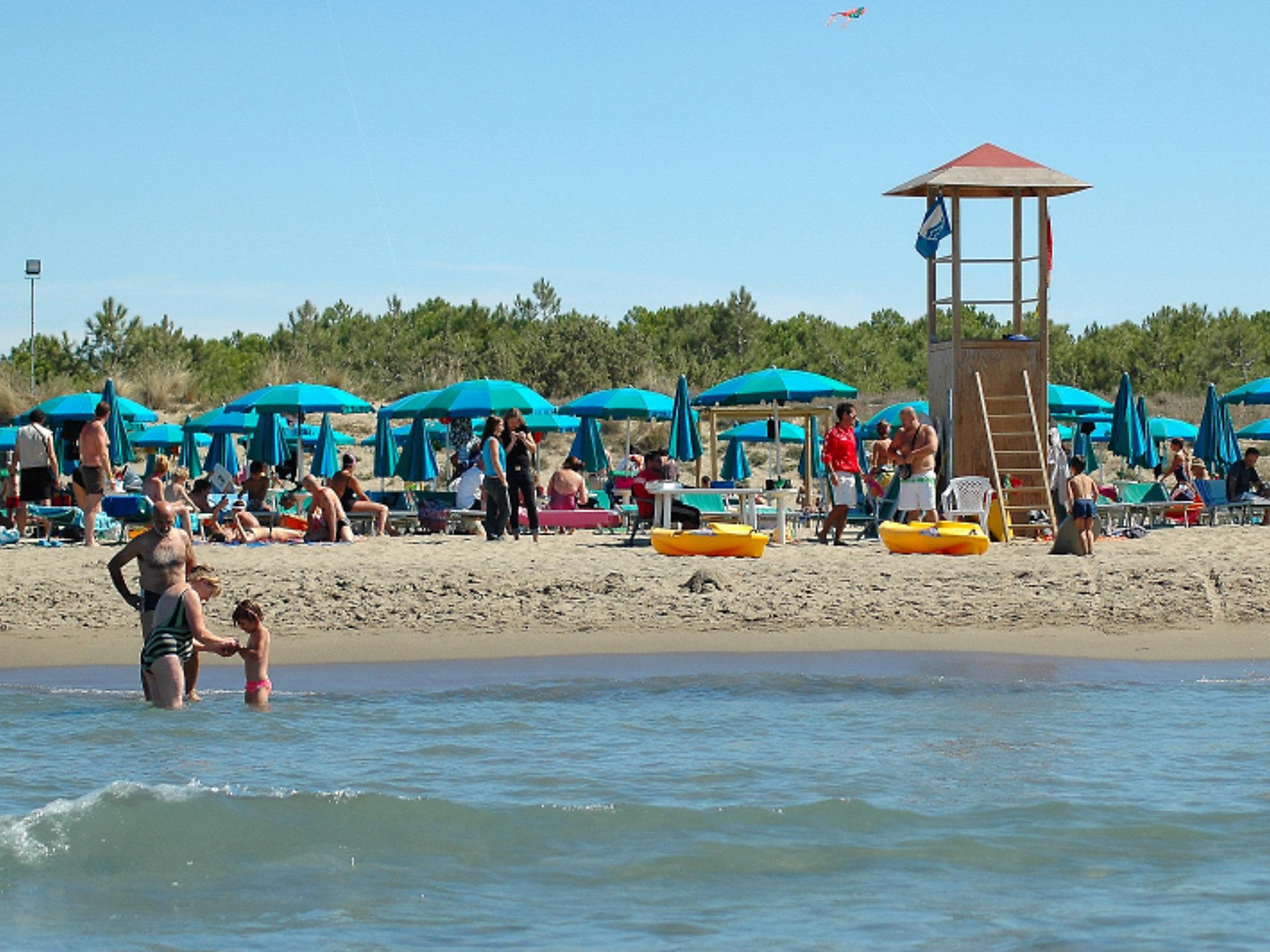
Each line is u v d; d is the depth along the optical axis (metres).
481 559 45.03
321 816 21.66
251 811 21.84
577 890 19.19
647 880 19.53
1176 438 77.25
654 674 31.67
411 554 46.88
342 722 27.62
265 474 60.78
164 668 28.59
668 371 123.94
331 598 38.81
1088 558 43.53
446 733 26.83
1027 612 37.19
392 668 32.59
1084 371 124.00
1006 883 19.19
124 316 123.00
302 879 19.62
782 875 19.62
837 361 128.75
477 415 62.91
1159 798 22.58
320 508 54.09
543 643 34.97
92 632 36.38
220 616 37.31
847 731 26.66
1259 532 55.69
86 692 30.31
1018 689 29.98
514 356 124.31
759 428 77.12
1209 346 123.00
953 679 30.91
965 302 56.22
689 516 52.34
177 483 54.56
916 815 21.81
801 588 39.50
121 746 26.03
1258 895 18.62
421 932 17.84
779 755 25.11
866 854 20.33
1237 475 63.72
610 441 110.31
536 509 53.66
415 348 129.50
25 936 17.77
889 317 141.75
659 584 39.88
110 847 20.64
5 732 26.92
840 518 52.44
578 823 21.55
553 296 140.50
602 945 17.34
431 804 22.08
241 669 32.78
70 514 55.25
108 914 18.47
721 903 18.66
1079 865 19.84
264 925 18.19
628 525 58.56
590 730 26.92
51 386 111.19
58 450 68.06
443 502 61.16
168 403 114.31
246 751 25.67
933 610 37.47
